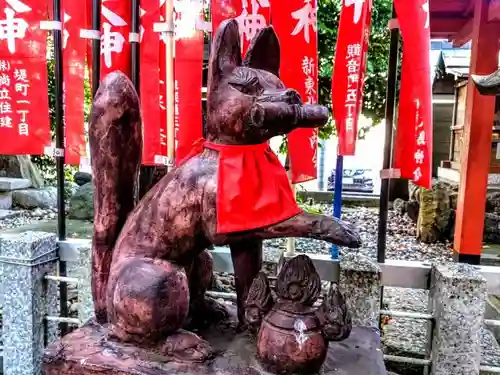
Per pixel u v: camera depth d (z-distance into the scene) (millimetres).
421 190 7258
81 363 1350
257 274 1486
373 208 9305
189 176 1385
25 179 8969
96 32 2340
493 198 6586
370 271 1919
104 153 1501
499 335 3449
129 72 2377
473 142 4574
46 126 2473
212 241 1378
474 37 4617
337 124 2092
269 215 1318
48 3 2580
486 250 6059
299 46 2146
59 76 2410
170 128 2283
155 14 2320
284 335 1302
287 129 1303
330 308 1319
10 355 2223
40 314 2242
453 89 8906
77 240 2412
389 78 2141
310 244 6289
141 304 1322
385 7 4863
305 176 2227
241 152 1358
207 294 2180
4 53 2436
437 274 1982
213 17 2221
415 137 2029
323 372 1371
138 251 1422
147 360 1353
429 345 2107
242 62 1449
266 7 2170
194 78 2285
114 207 1549
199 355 1362
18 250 2156
